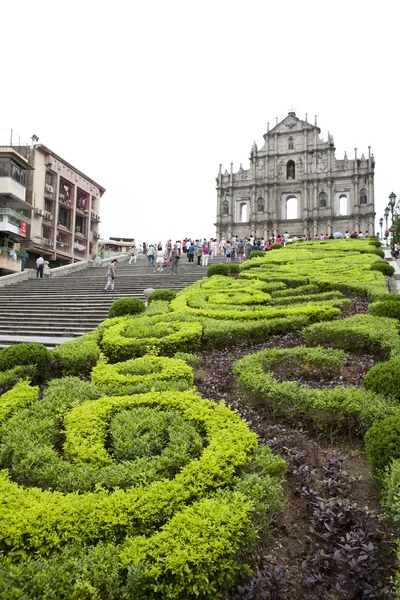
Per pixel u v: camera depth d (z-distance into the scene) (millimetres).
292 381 6996
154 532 3664
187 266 28766
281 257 24688
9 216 34906
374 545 3783
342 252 25969
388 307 10039
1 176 35844
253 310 12000
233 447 4742
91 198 53062
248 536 3664
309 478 4785
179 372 7469
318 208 62531
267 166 65562
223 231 67188
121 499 3904
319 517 4105
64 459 5047
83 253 51281
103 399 6109
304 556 3984
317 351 7977
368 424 5355
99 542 3520
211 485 4172
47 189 43500
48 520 3650
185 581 3236
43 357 8438
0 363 8328
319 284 14828
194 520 3588
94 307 16750
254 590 3336
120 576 3291
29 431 5320
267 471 4594
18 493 4027
